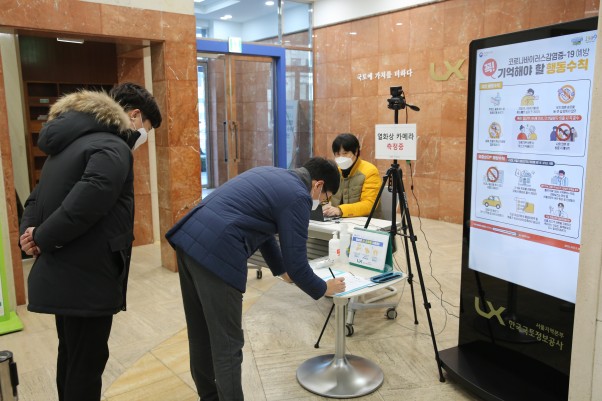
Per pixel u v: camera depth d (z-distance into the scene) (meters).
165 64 4.17
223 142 7.65
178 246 1.93
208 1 7.25
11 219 3.53
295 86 8.18
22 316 3.44
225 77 7.45
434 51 6.30
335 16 7.71
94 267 1.78
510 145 2.26
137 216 5.38
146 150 5.36
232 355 1.90
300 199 1.91
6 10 3.38
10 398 1.46
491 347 2.47
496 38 2.26
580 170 1.98
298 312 3.46
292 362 2.75
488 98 2.34
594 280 1.64
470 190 2.49
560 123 2.04
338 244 2.68
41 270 1.76
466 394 2.40
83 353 1.83
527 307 2.27
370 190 3.65
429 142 6.51
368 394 2.41
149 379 2.60
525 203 2.22
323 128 8.26
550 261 2.14
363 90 7.41
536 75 2.11
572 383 1.75
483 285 2.48
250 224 1.89
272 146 8.12
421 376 2.57
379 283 2.29
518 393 2.19
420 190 6.70
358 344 2.95
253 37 7.73
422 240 5.43
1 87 3.39
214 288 1.86
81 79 5.18
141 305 3.65
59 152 1.81
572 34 1.96
